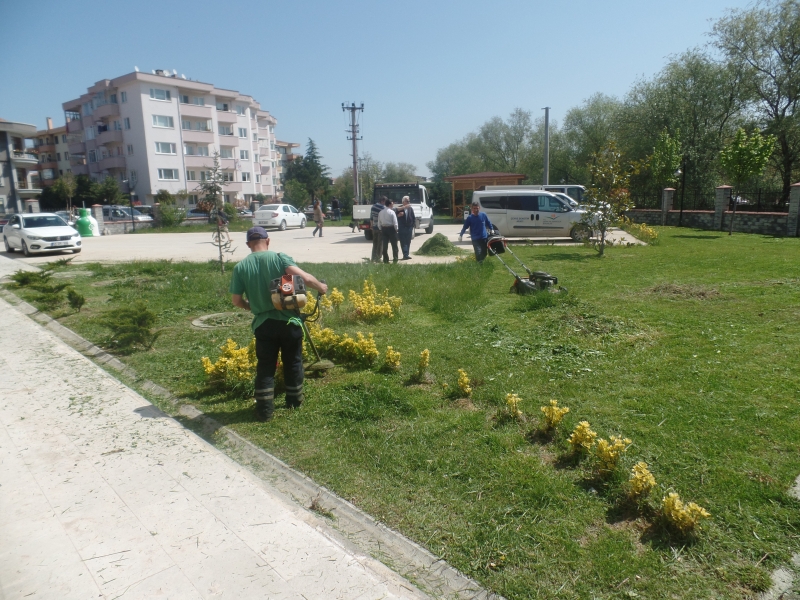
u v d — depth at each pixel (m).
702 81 29.66
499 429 4.18
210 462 3.91
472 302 8.65
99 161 58.31
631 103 33.50
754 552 2.73
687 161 29.58
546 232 19.33
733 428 3.98
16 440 4.29
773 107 28.50
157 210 35.88
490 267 11.93
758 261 12.42
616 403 4.55
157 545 2.97
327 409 4.73
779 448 3.68
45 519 3.21
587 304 8.11
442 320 7.77
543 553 2.81
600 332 6.71
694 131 30.25
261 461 3.96
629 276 10.96
